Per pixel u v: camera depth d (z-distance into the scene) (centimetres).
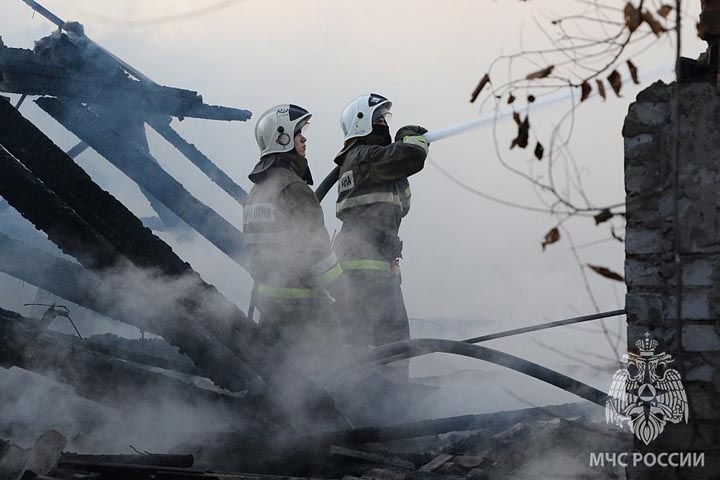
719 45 848
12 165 1131
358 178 1534
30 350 1167
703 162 845
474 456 1189
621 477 1057
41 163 1115
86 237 1159
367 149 1534
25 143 1109
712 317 844
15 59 1458
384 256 1535
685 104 848
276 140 1344
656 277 857
